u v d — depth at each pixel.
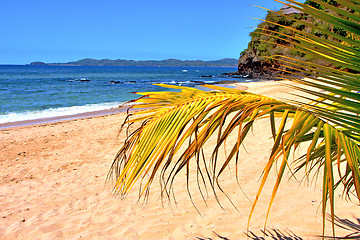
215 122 1.35
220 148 7.12
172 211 4.07
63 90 34.00
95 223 3.90
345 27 1.11
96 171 6.34
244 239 3.17
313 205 3.89
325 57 1.22
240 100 1.44
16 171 6.55
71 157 7.57
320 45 1.26
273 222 3.50
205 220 3.72
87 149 8.33
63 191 5.23
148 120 1.63
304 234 3.15
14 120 14.45
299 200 4.06
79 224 3.91
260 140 7.50
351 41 1.16
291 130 1.17
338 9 1.09
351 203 3.84
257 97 1.51
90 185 5.46
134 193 4.88
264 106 1.39
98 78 67.62
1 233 3.75
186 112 1.49
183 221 3.75
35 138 9.84
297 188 4.49
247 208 3.95
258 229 3.36
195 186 4.96
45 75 82.12
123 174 1.48
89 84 45.88
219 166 5.88
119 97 26.30
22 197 5.02
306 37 1.30
